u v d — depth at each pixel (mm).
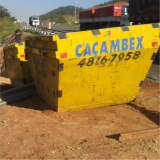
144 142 4113
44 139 4230
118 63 5211
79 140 4227
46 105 5945
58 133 4465
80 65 4895
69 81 5016
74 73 4953
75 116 5223
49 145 4035
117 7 28078
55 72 4996
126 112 5480
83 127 4723
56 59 4766
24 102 6445
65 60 4711
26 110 5715
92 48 4855
